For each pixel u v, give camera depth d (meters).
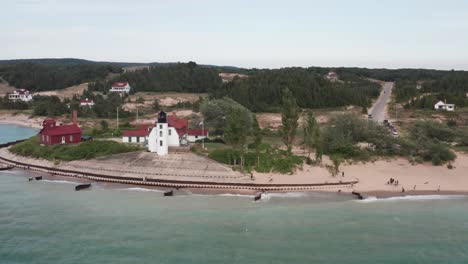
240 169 93.06
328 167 97.00
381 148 109.00
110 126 159.75
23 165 107.12
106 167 98.56
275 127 155.62
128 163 98.69
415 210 73.75
